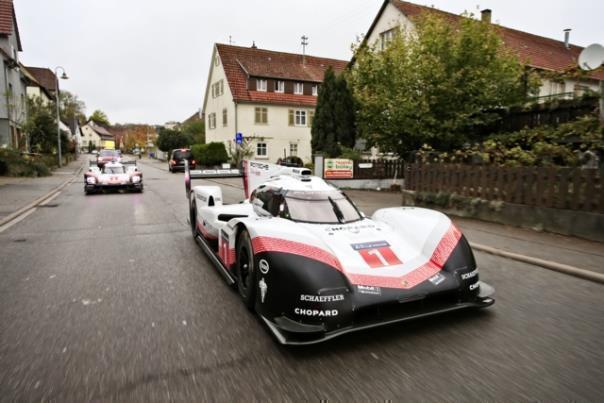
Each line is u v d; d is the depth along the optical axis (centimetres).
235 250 396
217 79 3359
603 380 247
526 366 263
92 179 1390
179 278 453
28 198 1181
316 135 1728
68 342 297
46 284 430
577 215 605
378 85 1427
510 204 709
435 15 1401
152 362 268
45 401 225
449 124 1220
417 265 329
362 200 1145
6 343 295
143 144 9456
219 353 281
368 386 241
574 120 990
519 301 377
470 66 1262
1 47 2359
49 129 3052
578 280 440
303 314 275
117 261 523
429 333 310
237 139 2652
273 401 226
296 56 3553
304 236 309
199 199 617
